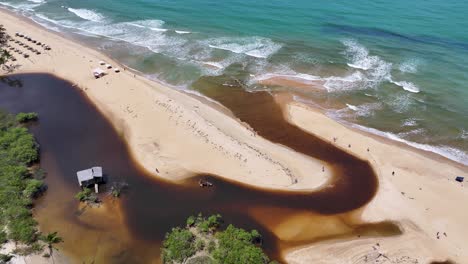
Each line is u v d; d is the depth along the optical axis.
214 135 52.19
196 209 41.34
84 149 49.97
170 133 52.47
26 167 45.72
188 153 49.03
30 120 55.22
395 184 46.00
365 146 52.56
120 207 41.25
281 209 41.72
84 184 42.97
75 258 35.38
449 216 41.59
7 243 35.66
